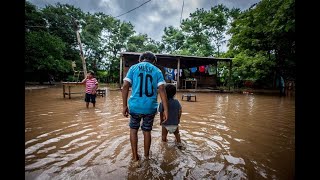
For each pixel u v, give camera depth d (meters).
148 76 3.12
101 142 3.79
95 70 34.00
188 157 3.18
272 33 16.09
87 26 33.31
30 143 3.69
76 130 4.59
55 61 20.69
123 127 4.91
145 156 3.14
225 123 5.67
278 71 19.28
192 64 21.64
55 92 14.22
